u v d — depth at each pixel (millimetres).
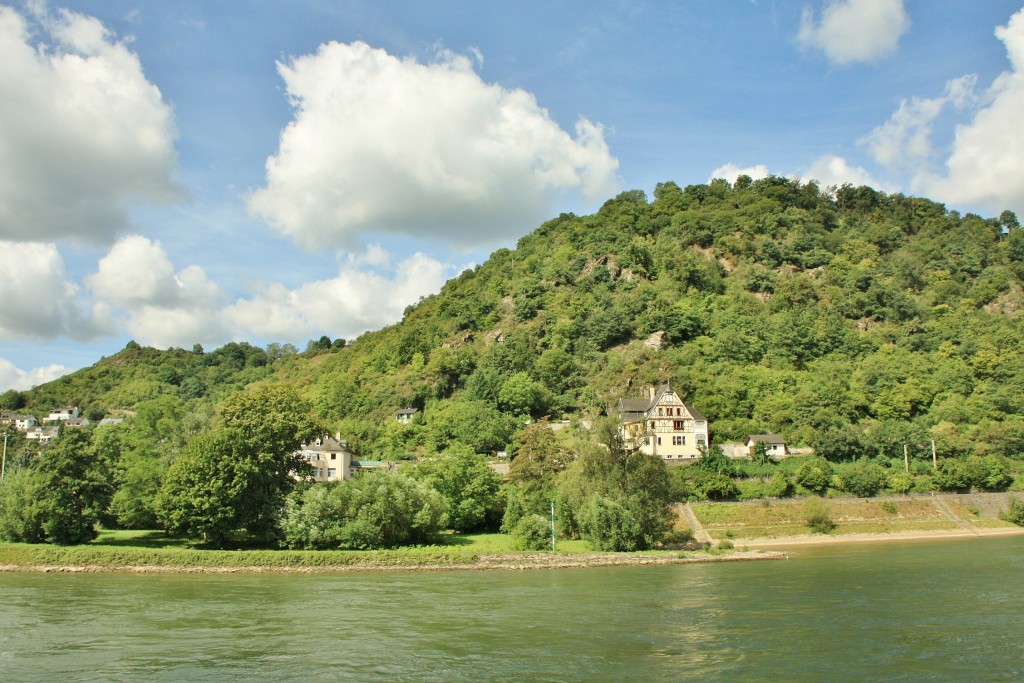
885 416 157125
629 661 40625
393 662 40438
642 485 96688
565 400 178000
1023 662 40031
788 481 124062
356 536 86938
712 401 157875
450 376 194625
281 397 100750
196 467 86938
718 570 80438
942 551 94000
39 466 89375
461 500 105250
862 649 43031
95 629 48750
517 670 38844
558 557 85812
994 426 144750
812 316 198750
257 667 39375
